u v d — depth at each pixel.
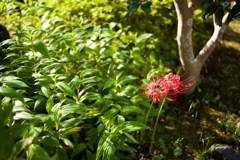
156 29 2.60
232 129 2.04
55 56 2.21
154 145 1.92
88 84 1.91
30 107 1.86
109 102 1.84
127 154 1.84
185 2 1.95
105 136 1.64
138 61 2.25
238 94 2.36
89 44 2.21
